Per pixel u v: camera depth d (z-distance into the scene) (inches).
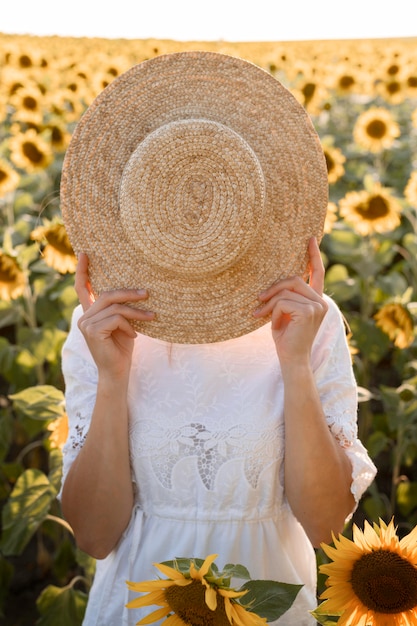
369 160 372.5
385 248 200.4
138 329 64.7
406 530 158.2
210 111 63.9
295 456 65.4
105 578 71.2
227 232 60.9
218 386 68.6
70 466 69.7
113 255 64.2
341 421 68.1
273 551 69.4
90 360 72.2
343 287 187.5
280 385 69.0
